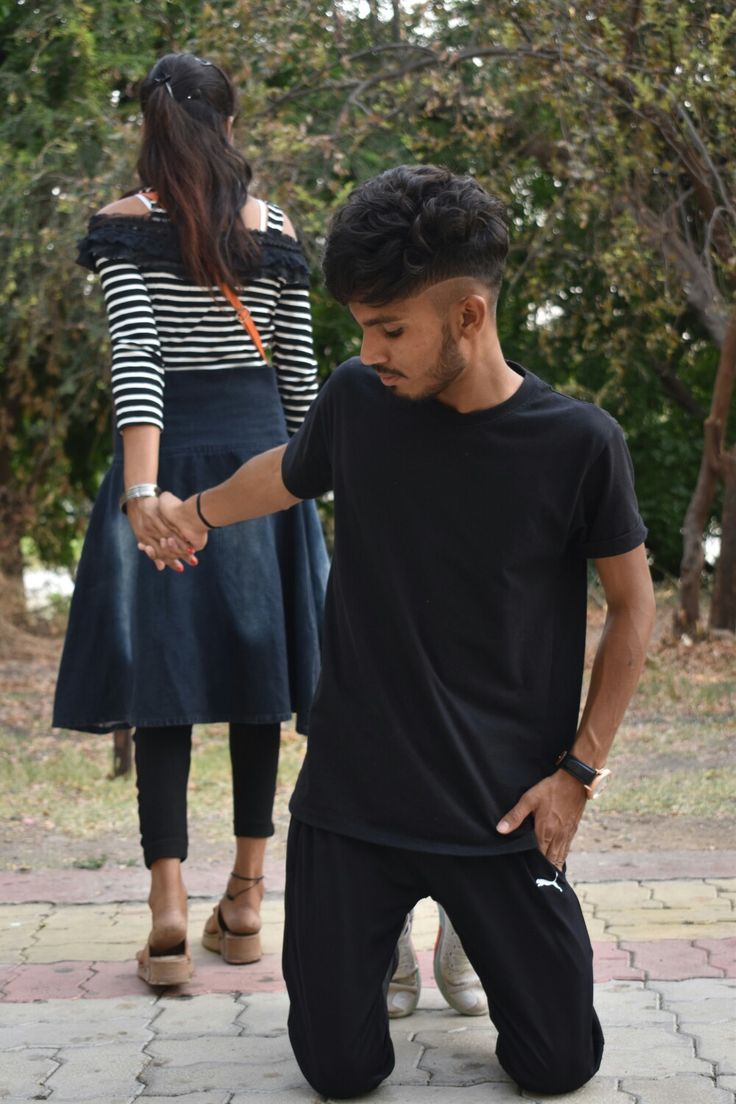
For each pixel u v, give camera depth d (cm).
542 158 1007
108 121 830
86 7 850
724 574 1159
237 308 356
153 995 343
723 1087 273
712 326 1066
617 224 874
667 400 1641
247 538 358
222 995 342
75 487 1401
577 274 1069
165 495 317
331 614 280
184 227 348
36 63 882
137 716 348
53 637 1310
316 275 868
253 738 369
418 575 265
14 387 1147
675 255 909
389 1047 279
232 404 360
